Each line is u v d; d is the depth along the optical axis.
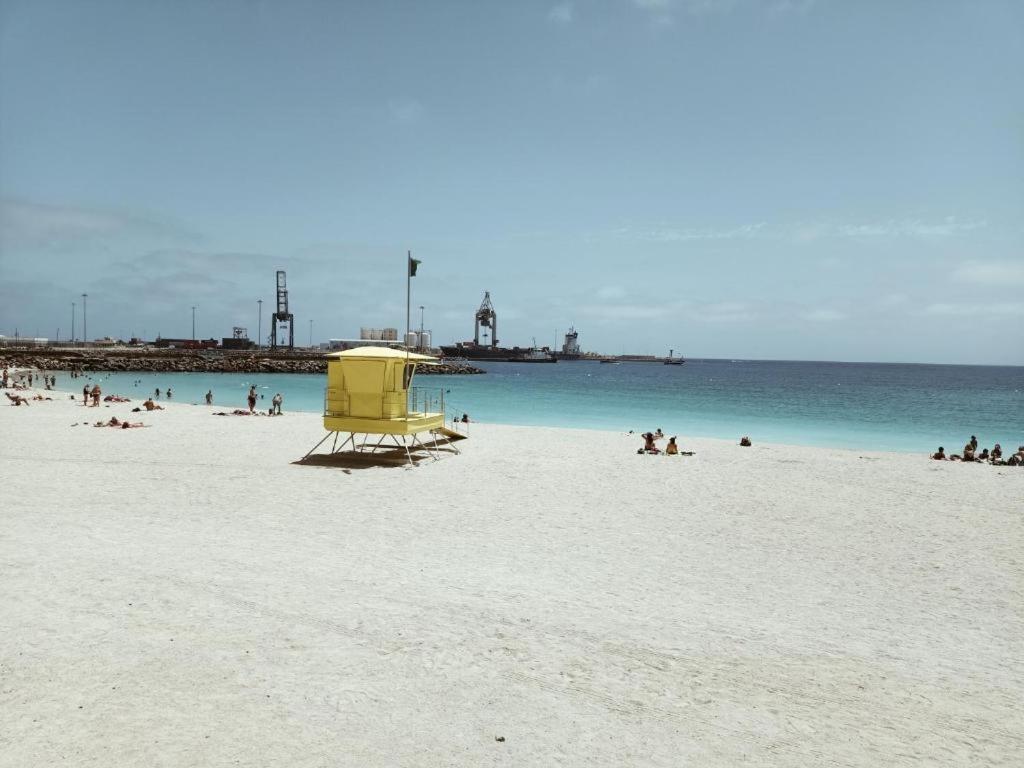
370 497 14.33
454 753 4.48
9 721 4.64
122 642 6.05
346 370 19.36
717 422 43.28
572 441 25.98
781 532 12.19
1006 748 4.89
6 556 8.67
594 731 4.88
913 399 75.00
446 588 8.22
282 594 7.61
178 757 4.26
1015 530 12.58
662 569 9.63
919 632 7.42
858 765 4.57
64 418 29.84
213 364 112.06
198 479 15.68
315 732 4.66
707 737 4.88
